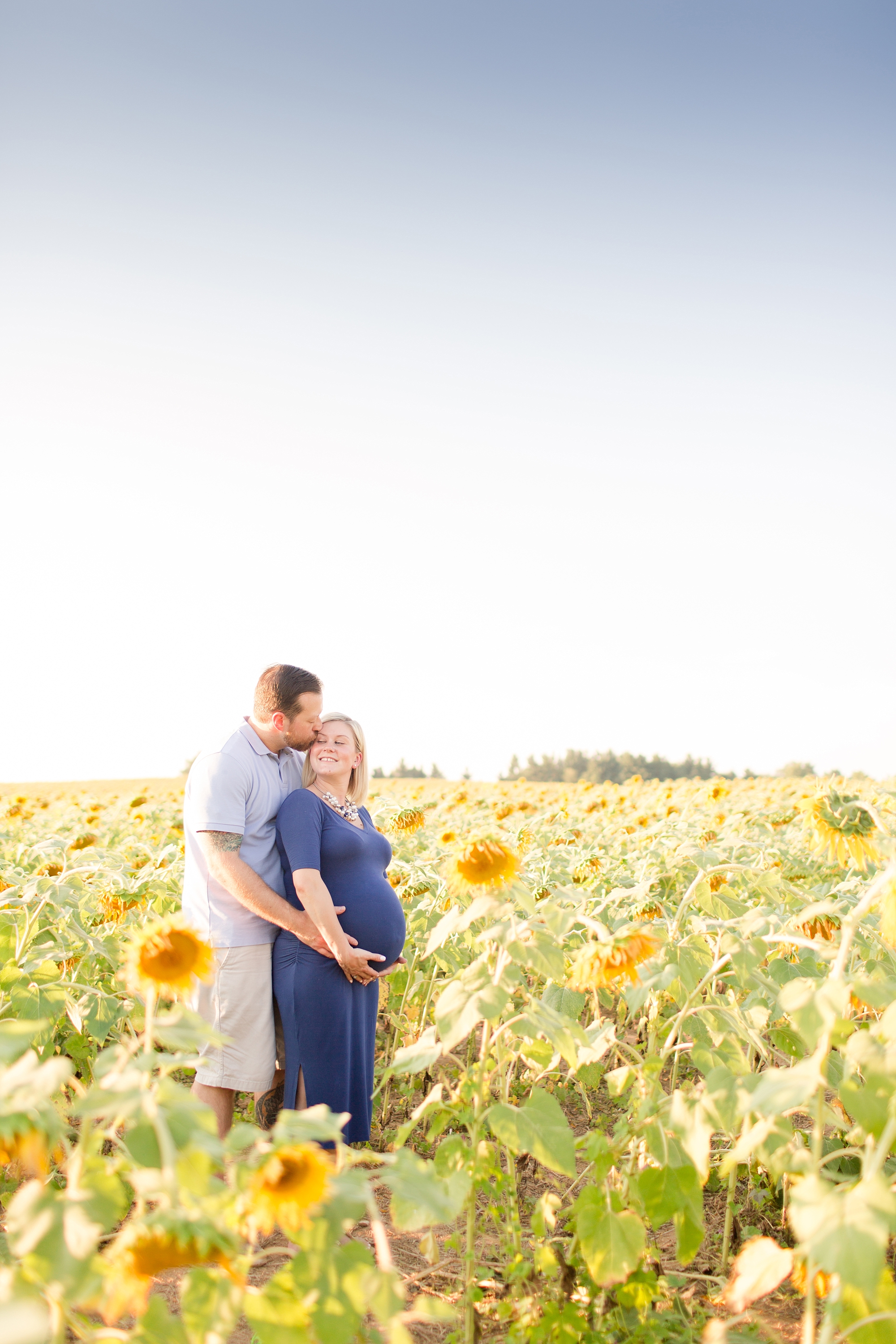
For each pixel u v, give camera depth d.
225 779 3.92
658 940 2.75
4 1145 1.63
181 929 2.03
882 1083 2.07
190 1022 1.94
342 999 3.82
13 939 4.09
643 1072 2.74
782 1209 3.42
